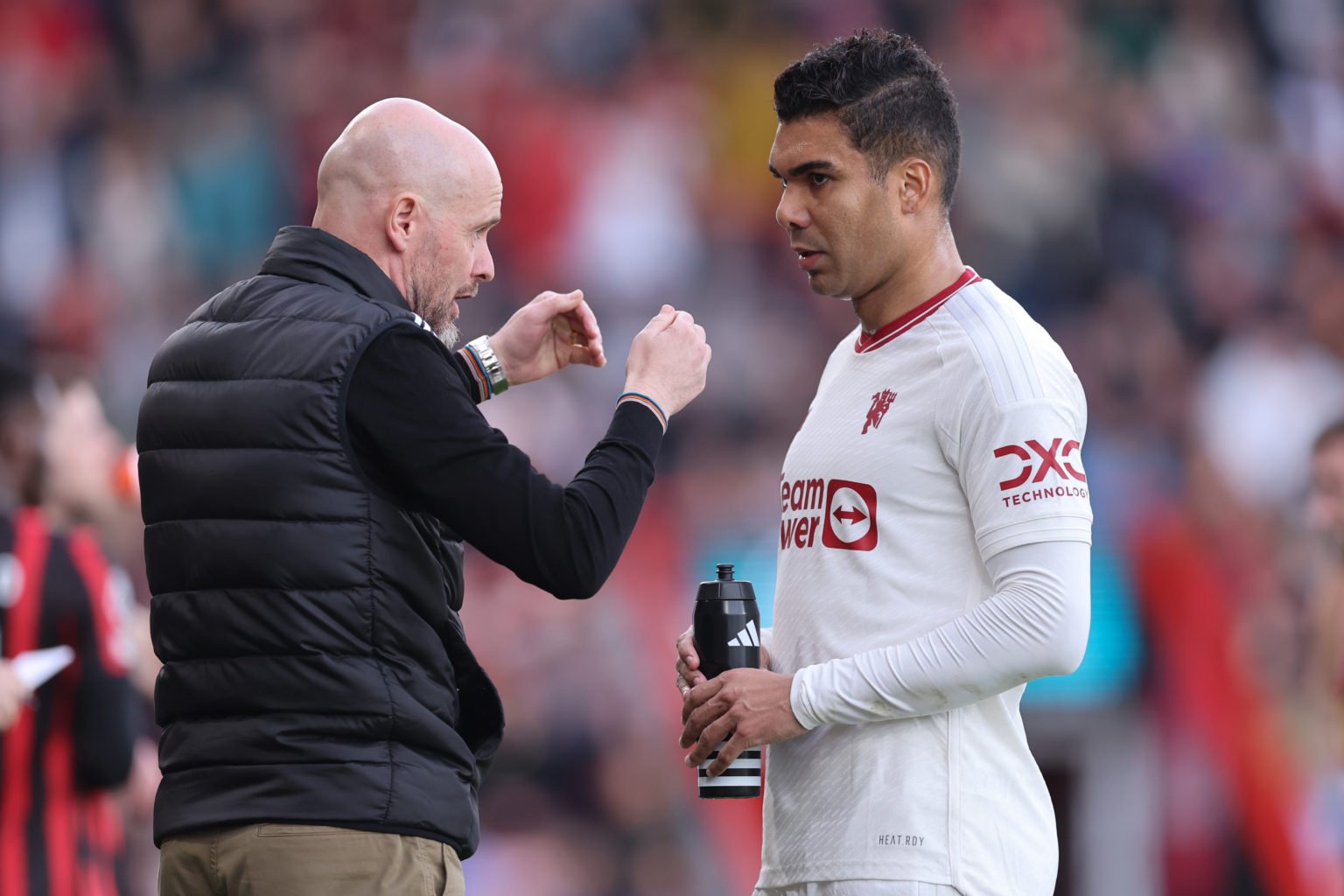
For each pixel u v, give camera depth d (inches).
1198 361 1441.9
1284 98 1640.0
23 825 528.1
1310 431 1376.7
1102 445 1330.0
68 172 1480.1
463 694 391.5
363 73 1555.1
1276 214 1573.6
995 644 346.3
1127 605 1173.1
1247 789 1106.1
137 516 638.5
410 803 356.2
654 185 1496.1
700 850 1067.9
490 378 437.1
